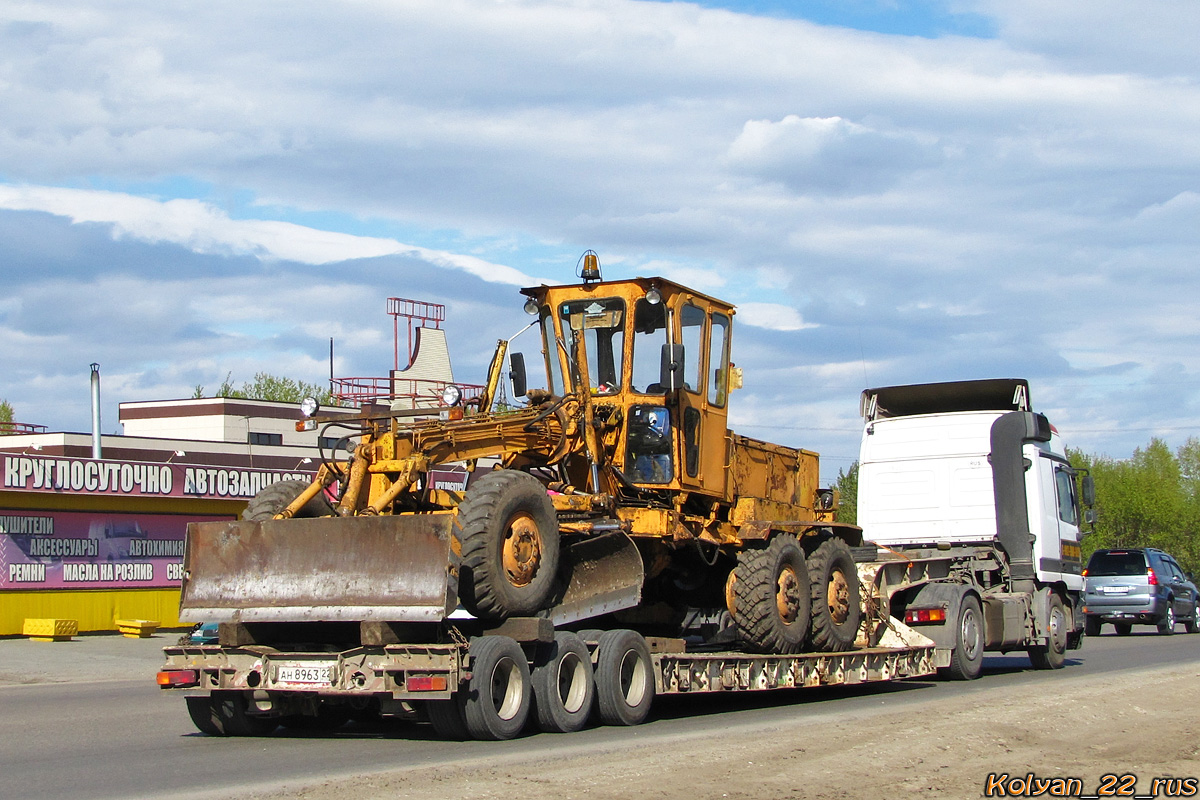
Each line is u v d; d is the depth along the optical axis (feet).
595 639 38.29
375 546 34.06
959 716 37.81
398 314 159.12
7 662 74.74
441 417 42.42
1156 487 265.54
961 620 55.31
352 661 34.09
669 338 44.04
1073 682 51.90
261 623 36.52
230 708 37.81
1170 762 29.94
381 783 26.78
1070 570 64.59
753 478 49.47
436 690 32.65
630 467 43.73
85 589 95.96
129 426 180.96
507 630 35.35
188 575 36.52
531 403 41.63
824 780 26.91
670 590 49.73
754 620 44.04
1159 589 99.66
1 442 140.05
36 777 29.66
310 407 39.75
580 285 44.83
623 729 37.29
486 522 34.65
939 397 65.21
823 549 48.96
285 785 27.27
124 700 52.65
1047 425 61.82
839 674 47.83
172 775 29.50
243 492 106.11
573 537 39.17
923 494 62.75
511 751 32.09
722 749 31.30
